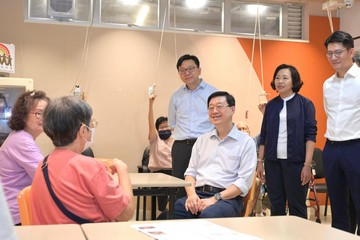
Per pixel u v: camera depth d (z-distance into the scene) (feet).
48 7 16.20
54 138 5.32
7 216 2.05
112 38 16.60
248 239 3.90
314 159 16.70
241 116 17.75
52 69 15.90
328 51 8.79
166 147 15.60
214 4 18.19
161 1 17.39
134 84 16.78
